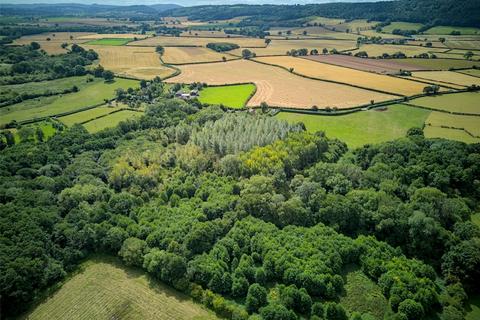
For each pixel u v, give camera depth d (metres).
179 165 131.50
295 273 81.25
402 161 127.81
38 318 77.81
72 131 157.62
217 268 83.69
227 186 114.44
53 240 94.94
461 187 118.56
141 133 160.12
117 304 80.25
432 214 97.06
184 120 171.62
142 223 99.69
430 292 77.19
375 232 99.00
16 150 140.25
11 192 106.94
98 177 125.44
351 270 88.44
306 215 100.81
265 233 93.69
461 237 92.50
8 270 79.44
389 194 108.19
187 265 85.50
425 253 91.56
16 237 89.06
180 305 79.38
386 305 79.06
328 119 183.62
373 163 131.25
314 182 111.31
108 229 96.88
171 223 98.56
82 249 94.81
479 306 79.25
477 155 123.88
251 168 120.75
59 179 118.56
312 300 79.62
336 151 143.25
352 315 73.38
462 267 84.06
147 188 118.44
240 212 101.31
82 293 83.62
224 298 80.81
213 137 141.12
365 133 166.75
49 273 85.69
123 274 88.75
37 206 102.81
